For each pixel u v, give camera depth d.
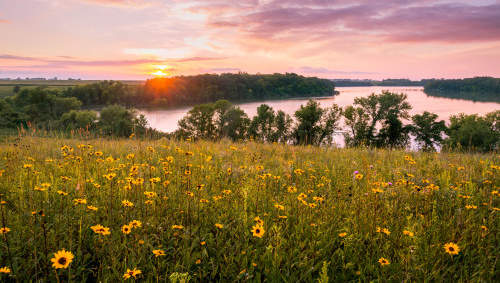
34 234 2.76
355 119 49.41
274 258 2.64
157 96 180.38
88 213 3.41
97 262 2.74
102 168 5.43
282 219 3.39
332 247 3.01
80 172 4.96
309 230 3.25
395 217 3.47
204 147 8.80
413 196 4.05
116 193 3.95
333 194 4.34
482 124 43.12
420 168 6.39
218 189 4.47
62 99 97.81
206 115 61.72
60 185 4.25
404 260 2.53
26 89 99.00
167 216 3.39
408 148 10.38
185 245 2.88
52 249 2.68
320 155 8.54
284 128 55.84
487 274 2.46
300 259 2.75
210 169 5.59
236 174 5.55
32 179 4.29
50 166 5.64
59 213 3.19
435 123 47.03
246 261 2.64
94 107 151.62
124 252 2.72
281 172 5.83
